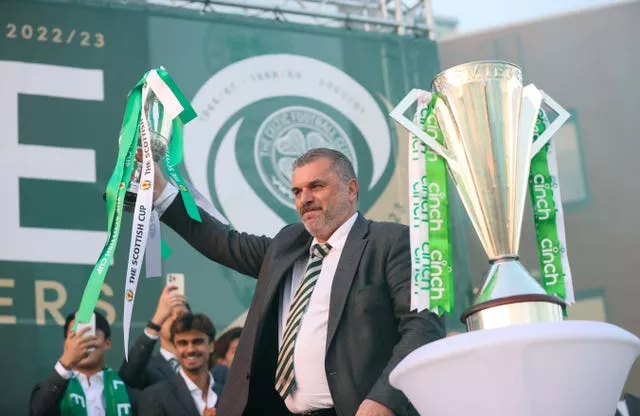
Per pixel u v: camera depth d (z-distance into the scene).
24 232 7.73
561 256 2.83
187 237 3.87
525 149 2.73
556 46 10.26
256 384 3.55
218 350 7.33
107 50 8.42
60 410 6.68
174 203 3.83
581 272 9.52
